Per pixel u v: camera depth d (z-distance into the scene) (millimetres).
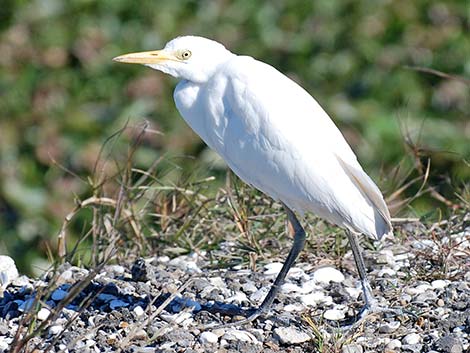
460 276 9648
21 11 15867
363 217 8617
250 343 8578
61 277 9844
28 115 15289
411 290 9461
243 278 9961
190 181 11719
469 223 10906
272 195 9047
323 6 16562
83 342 8641
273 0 16594
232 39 16344
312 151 8711
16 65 15664
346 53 16391
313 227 10734
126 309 9062
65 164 14859
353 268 10109
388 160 15250
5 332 8875
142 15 16250
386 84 16141
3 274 10031
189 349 8398
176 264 10508
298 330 8703
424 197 13422
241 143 8953
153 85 15555
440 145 15312
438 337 8570
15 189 14594
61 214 14414
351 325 8789
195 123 9391
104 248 11109
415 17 16625
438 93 16188
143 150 14773
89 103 15633
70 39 15844
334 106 15734
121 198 10953
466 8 16656
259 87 8898
